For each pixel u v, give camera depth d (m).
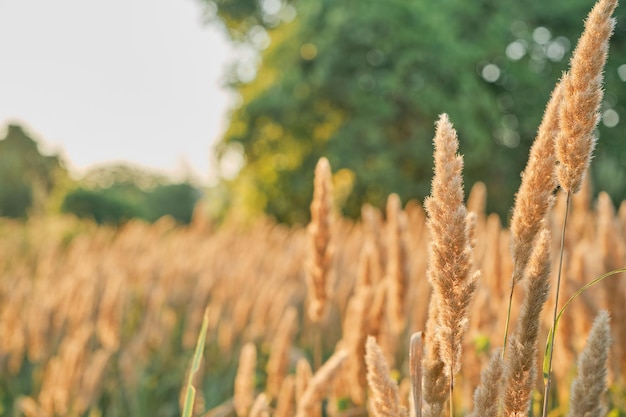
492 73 33.69
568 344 3.43
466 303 1.63
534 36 33.38
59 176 75.56
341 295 6.02
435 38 30.08
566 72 1.61
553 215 4.18
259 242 13.02
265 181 33.28
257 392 4.64
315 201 3.62
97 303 7.09
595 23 1.56
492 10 33.06
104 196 62.94
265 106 30.77
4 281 8.77
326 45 30.25
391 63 30.47
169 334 7.05
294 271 8.33
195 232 17.53
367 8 30.59
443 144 1.63
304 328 6.87
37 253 15.54
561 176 1.61
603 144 30.08
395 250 3.59
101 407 6.26
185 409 2.13
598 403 1.40
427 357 1.75
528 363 1.58
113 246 14.41
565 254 3.96
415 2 30.48
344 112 31.69
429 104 29.47
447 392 1.73
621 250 3.49
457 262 1.62
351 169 30.14
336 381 3.40
